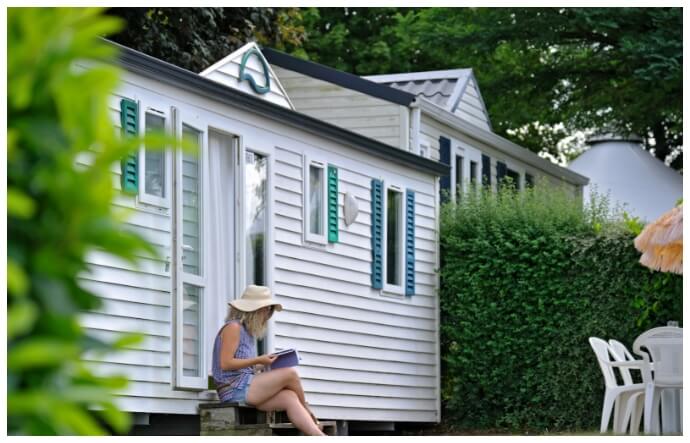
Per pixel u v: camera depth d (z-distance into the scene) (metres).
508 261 15.69
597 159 26.30
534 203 16.00
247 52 13.69
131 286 10.20
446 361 16.20
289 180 13.00
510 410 15.80
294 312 12.98
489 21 27.45
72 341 2.19
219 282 11.60
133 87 10.43
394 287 15.12
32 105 2.21
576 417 15.16
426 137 18.92
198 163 11.30
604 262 15.07
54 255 2.18
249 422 10.80
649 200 25.20
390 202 15.36
